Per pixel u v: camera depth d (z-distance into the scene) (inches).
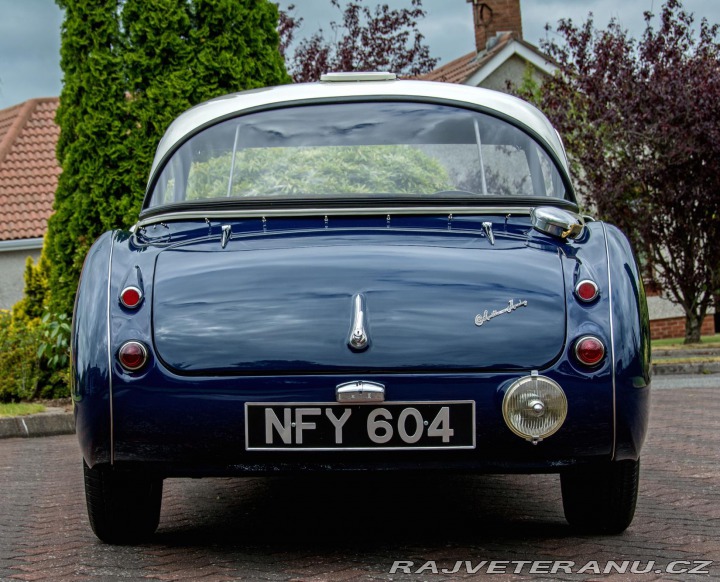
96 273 149.6
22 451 329.7
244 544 164.6
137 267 148.7
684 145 671.1
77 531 181.8
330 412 137.9
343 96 175.6
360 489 221.0
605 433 139.9
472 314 140.0
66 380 440.8
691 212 712.4
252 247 150.5
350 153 170.1
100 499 158.7
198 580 140.6
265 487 227.1
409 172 168.4
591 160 703.7
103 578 143.6
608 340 139.8
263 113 175.5
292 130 173.0
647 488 217.2
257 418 138.7
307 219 155.9
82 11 450.3
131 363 140.5
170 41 451.5
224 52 457.4
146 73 451.8
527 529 172.6
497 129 172.2
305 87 181.6
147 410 140.3
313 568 146.6
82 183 445.1
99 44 450.6
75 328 145.8
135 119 449.7
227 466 141.4
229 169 171.0
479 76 1043.3
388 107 173.9
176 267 147.8
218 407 138.9
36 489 241.1
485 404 137.6
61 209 452.1
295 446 138.6
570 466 142.1
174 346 140.6
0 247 916.0
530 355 138.6
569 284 143.5
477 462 139.6
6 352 431.8
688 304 735.1
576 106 729.6
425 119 172.4
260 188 168.4
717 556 150.8
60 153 461.7
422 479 233.6
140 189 443.8
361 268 144.3
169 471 143.3
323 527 178.1
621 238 153.9
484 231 153.3
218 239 153.5
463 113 173.0
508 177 169.3
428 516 186.9
